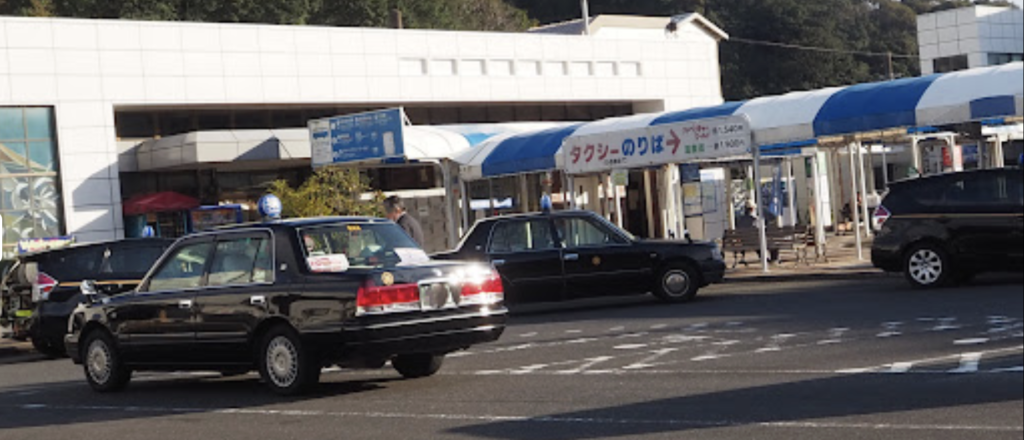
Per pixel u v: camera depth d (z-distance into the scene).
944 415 9.12
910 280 20.03
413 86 41.59
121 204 36.31
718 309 19.19
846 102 25.14
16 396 14.07
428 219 39.66
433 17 67.38
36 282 19.55
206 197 38.53
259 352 12.28
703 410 9.91
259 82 38.62
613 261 21.08
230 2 57.31
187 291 12.77
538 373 12.87
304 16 59.06
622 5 81.06
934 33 63.97
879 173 49.44
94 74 35.88
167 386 14.01
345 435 9.84
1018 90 22.62
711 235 39.56
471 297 12.15
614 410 10.16
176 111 38.31
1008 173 19.45
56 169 35.34
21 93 34.66
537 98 44.50
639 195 42.75
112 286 19.42
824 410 9.59
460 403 11.09
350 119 30.73
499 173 30.50
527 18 79.44
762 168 39.59
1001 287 19.08
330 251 12.16
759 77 79.56
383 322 11.51
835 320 16.08
